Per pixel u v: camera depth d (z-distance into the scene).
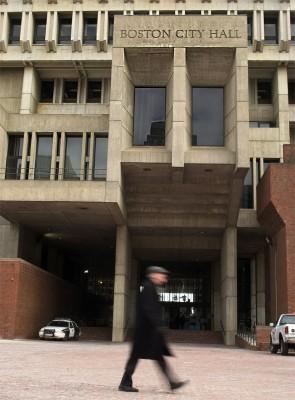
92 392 8.13
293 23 49.81
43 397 7.46
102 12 49.81
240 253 49.53
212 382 10.74
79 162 40.12
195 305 59.66
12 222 41.78
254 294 49.31
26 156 40.56
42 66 50.03
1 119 39.97
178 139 34.62
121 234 40.81
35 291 37.84
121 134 35.34
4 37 49.59
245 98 35.03
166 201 39.72
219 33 36.00
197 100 38.59
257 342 28.61
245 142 34.38
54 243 50.72
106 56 49.06
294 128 49.69
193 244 45.19
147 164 35.34
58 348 24.17
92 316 64.56
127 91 36.97
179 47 35.88
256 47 48.47
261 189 38.94
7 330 32.81
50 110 50.25
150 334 7.93
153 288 7.85
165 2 49.69
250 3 49.38
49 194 35.00
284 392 9.34
